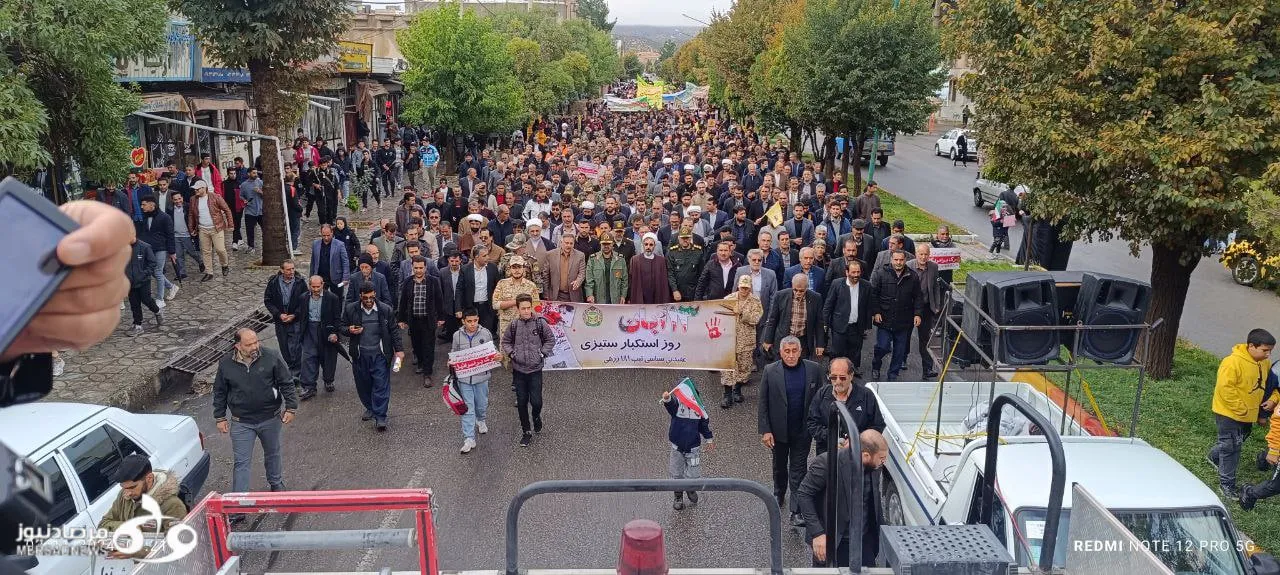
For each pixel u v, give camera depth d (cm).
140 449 752
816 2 2564
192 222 1736
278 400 890
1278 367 1345
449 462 1018
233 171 2061
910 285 1231
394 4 4934
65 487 657
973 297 788
